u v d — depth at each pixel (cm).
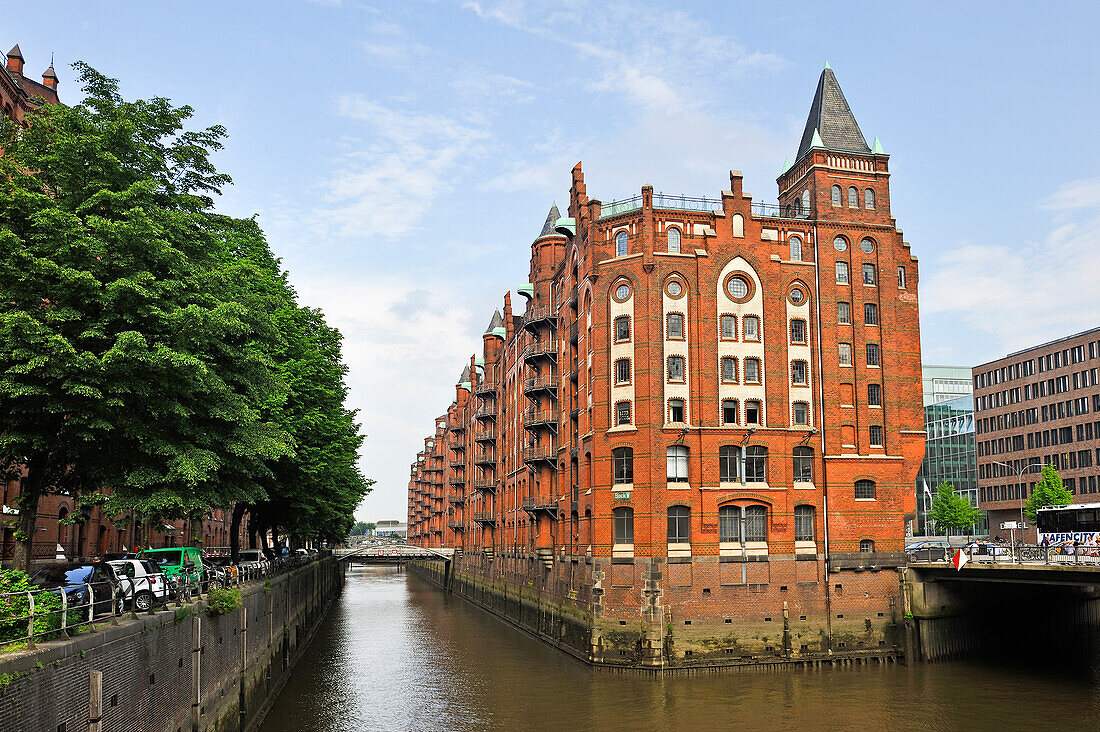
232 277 2792
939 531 11650
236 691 3094
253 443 2864
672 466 4972
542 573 6297
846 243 5478
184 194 2727
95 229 2286
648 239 5131
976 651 5256
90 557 4738
